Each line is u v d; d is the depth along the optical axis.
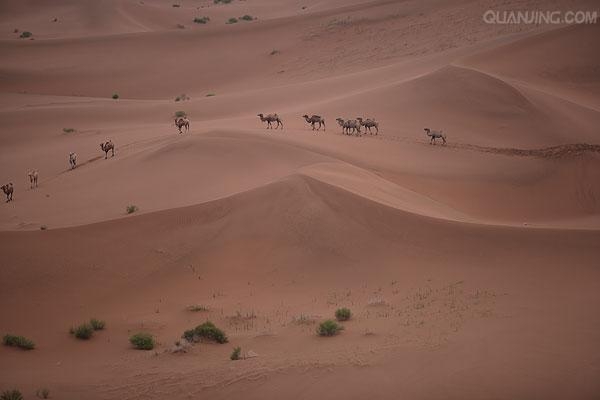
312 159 115.94
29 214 106.12
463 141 151.62
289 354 55.81
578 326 54.38
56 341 64.44
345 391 47.31
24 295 75.56
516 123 162.88
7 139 199.12
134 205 103.62
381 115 169.00
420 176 125.75
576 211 121.25
